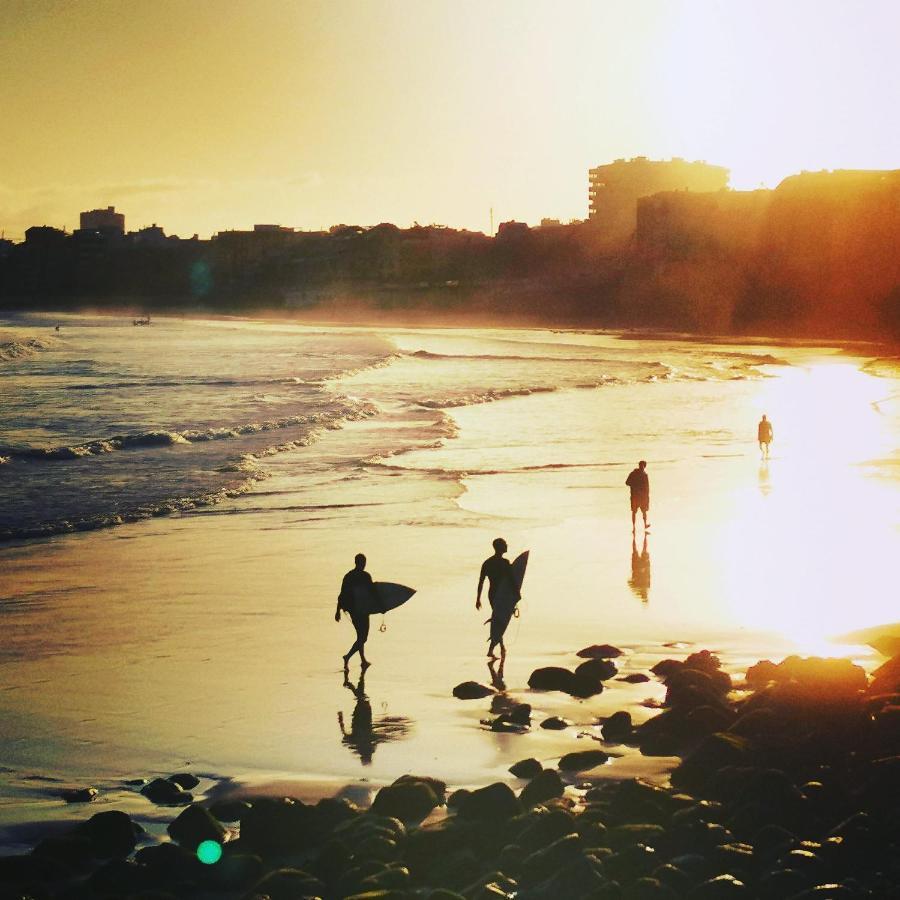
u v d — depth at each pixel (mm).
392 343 134125
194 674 14141
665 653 14609
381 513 26578
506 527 24625
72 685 13664
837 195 197750
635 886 7371
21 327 179500
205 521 25734
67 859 8773
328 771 10734
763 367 92688
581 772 10164
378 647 15391
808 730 10398
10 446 39125
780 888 7328
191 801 10109
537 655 14859
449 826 8672
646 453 37781
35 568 20812
